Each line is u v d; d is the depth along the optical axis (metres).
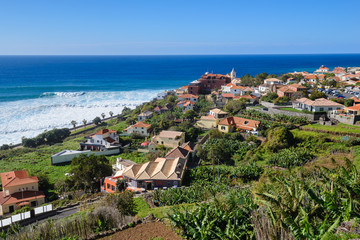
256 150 66.44
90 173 58.00
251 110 91.06
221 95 128.75
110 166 64.31
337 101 82.94
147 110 122.88
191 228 24.20
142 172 53.66
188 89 149.50
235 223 23.12
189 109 116.31
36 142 97.12
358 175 23.31
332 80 127.62
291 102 92.06
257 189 25.77
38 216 40.97
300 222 19.06
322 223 19.53
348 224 19.80
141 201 41.78
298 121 74.12
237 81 158.50
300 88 106.81
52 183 62.28
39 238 25.61
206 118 94.56
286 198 21.12
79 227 27.50
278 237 19.33
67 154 78.19
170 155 64.00
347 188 22.12
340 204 21.41
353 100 79.31
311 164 50.94
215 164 63.50
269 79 138.00
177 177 52.03
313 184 26.64
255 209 23.39
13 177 56.06
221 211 24.53
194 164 65.50
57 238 26.16
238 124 84.50
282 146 63.38
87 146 87.19
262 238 19.73
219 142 71.00
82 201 48.25
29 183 55.47
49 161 78.56
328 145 61.09
